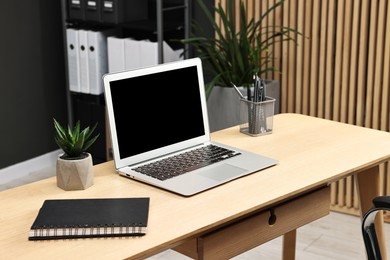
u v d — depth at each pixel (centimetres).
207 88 339
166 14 403
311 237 327
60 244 184
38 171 410
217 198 206
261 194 209
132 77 225
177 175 219
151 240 186
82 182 212
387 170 339
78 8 396
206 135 243
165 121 232
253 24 353
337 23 337
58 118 423
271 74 362
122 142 222
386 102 332
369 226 205
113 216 192
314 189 227
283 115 277
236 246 207
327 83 345
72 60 404
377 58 330
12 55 389
